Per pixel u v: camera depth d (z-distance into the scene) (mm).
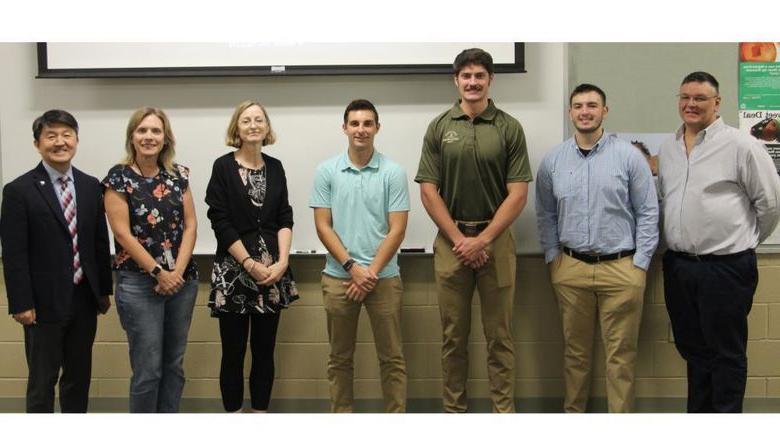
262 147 3275
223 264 2947
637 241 2955
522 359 3359
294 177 3314
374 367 3379
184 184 2883
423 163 3020
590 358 3105
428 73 3223
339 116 3287
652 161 3254
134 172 2777
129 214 2750
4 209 2621
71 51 3246
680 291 2969
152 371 2793
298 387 3383
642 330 3338
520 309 3354
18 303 2604
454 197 2967
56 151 2656
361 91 3281
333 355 3025
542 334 3352
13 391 3383
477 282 3059
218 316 3006
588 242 2961
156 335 2797
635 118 3244
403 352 3361
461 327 3066
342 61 3244
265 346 3041
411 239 3312
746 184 2811
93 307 2812
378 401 3381
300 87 3287
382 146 3293
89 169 3318
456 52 3229
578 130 2938
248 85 3293
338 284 2963
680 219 2914
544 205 3104
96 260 2816
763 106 3242
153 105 3301
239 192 2920
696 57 3230
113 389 3385
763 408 3318
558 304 3148
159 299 2801
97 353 3375
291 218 3062
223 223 2912
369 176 2941
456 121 2977
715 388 2928
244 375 3373
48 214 2650
